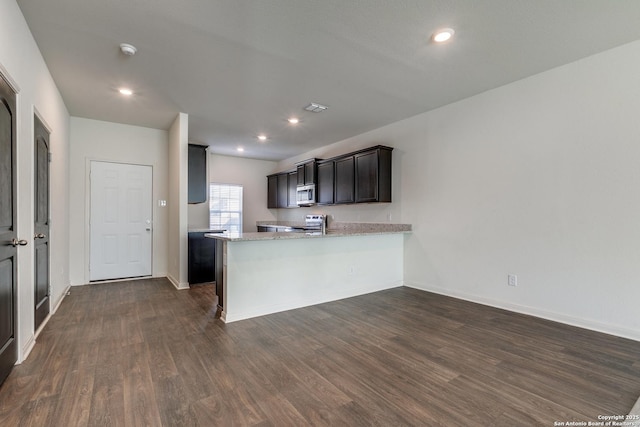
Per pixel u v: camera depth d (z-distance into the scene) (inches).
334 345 99.5
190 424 61.8
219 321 120.8
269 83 132.0
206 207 254.8
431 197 165.0
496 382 77.8
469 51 106.8
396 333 109.4
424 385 76.5
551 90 120.4
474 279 146.7
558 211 119.3
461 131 151.0
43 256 114.0
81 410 65.4
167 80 128.7
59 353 91.7
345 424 62.4
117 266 189.2
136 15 86.8
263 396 71.6
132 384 75.7
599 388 74.9
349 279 158.2
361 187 191.9
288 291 137.6
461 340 103.3
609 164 107.3
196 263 180.5
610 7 83.7
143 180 196.4
